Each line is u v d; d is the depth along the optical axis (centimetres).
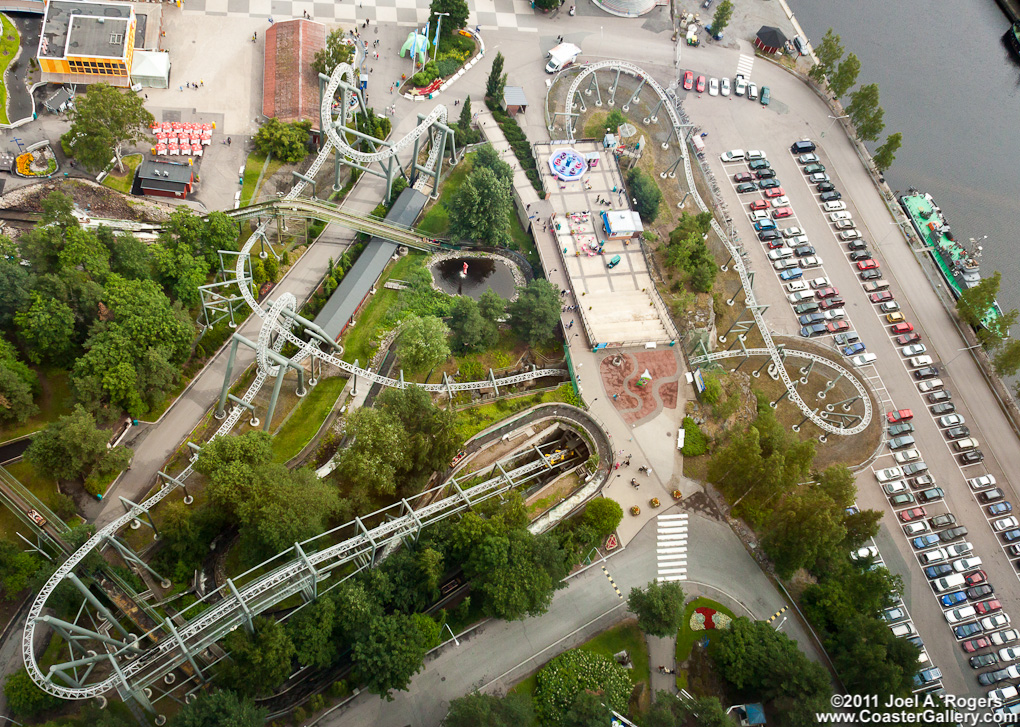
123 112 18350
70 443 14138
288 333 16362
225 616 13150
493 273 19888
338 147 18688
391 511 15712
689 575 16362
